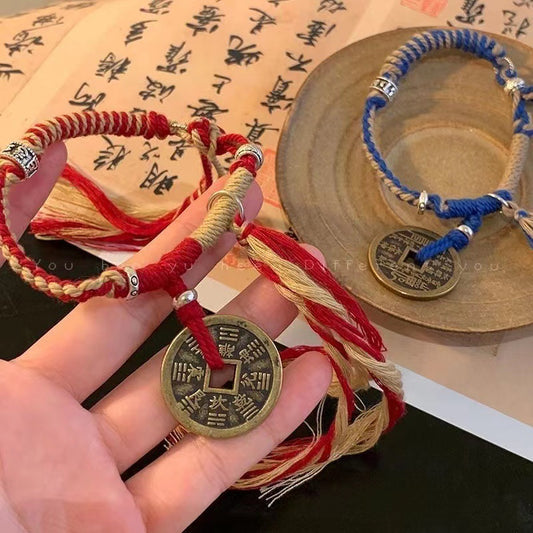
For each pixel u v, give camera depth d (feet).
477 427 0.59
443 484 0.57
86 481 0.48
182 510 0.49
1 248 0.50
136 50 0.79
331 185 0.66
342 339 0.49
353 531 0.56
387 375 0.50
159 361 0.53
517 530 0.56
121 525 0.48
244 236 0.51
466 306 0.59
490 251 0.63
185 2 0.83
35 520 0.48
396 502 0.57
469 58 0.72
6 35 0.81
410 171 0.68
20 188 0.54
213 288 0.64
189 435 0.51
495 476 0.58
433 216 0.66
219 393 0.50
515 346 0.62
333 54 0.71
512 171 0.64
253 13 0.81
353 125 0.69
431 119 0.70
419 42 0.68
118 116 0.57
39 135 0.53
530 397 0.60
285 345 0.62
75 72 0.77
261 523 0.56
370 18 0.80
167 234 0.56
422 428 0.59
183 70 0.77
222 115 0.74
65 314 0.65
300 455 0.54
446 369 0.61
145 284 0.49
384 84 0.66
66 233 0.66
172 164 0.71
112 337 0.53
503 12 0.80
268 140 0.73
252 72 0.77
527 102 0.69
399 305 0.59
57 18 0.84
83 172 0.70
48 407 0.49
